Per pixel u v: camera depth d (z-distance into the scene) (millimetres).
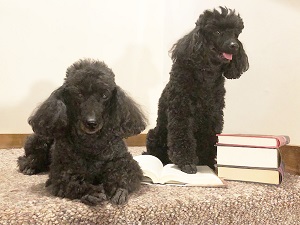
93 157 738
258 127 1202
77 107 724
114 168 732
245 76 1245
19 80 1393
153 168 880
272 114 1155
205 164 1051
